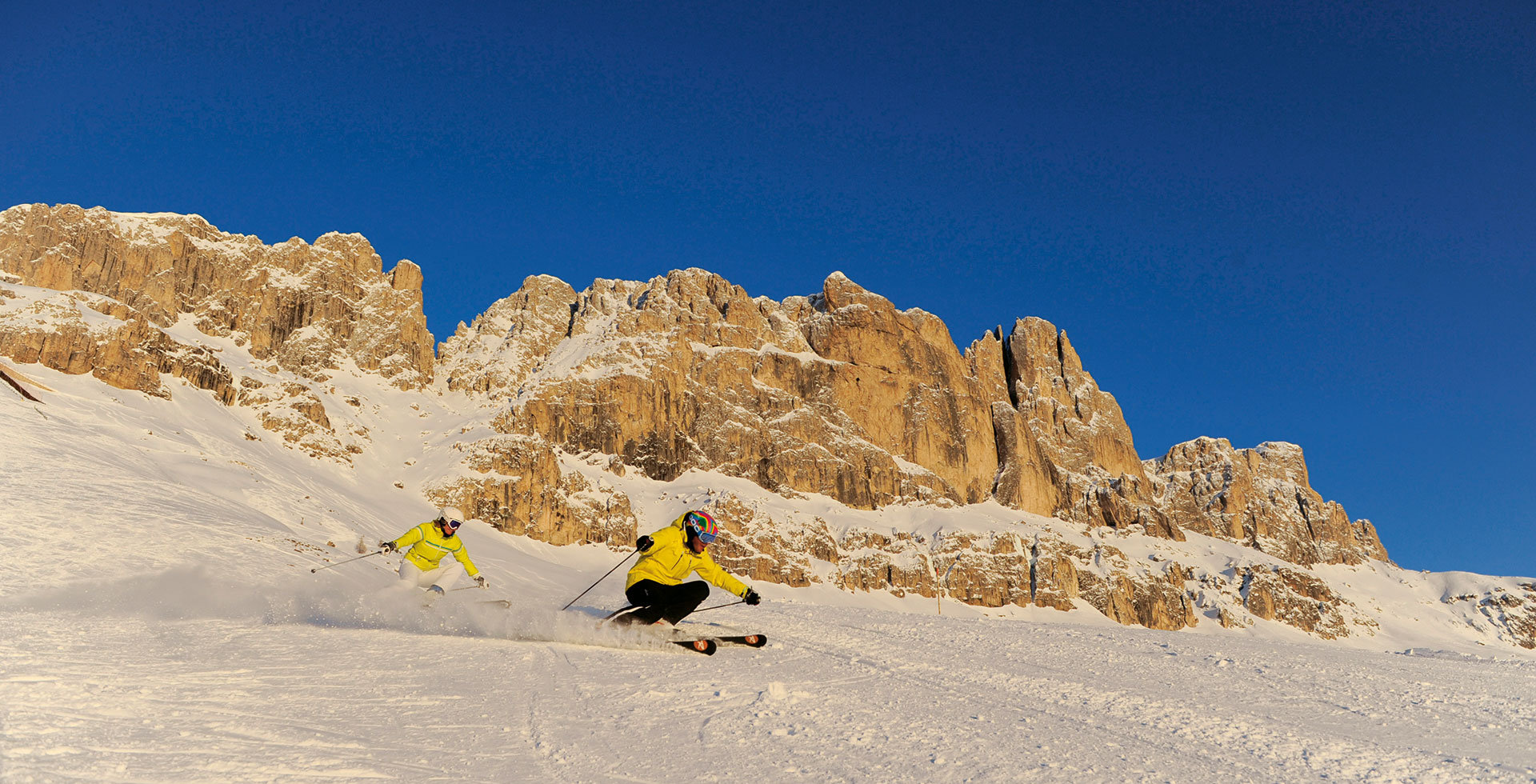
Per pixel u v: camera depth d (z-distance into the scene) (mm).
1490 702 8281
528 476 94000
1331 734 6398
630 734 5250
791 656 9234
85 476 27281
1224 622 118375
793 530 108062
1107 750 5473
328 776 3904
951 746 5363
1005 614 107625
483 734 5027
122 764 3754
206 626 8859
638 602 9758
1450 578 160375
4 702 4668
